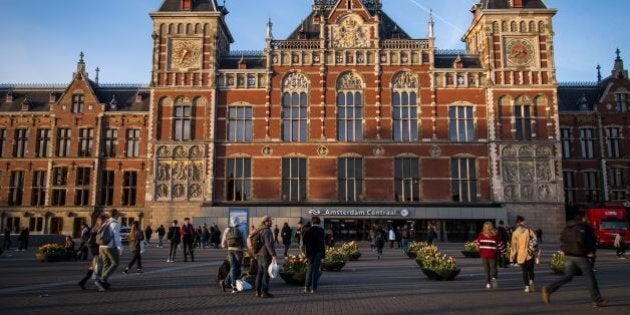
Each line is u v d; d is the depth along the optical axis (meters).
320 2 58.00
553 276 22.08
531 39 52.66
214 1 54.50
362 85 52.78
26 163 58.12
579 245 14.04
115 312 12.87
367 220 49.91
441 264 20.59
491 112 51.28
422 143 51.47
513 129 51.03
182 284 18.69
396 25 58.53
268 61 53.12
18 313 12.59
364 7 53.72
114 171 57.44
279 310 13.43
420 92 52.47
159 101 52.28
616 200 56.91
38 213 56.78
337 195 50.78
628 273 23.27
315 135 51.94
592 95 61.44
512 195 50.03
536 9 52.53
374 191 50.84
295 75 53.22
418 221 49.72
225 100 52.78
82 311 12.95
